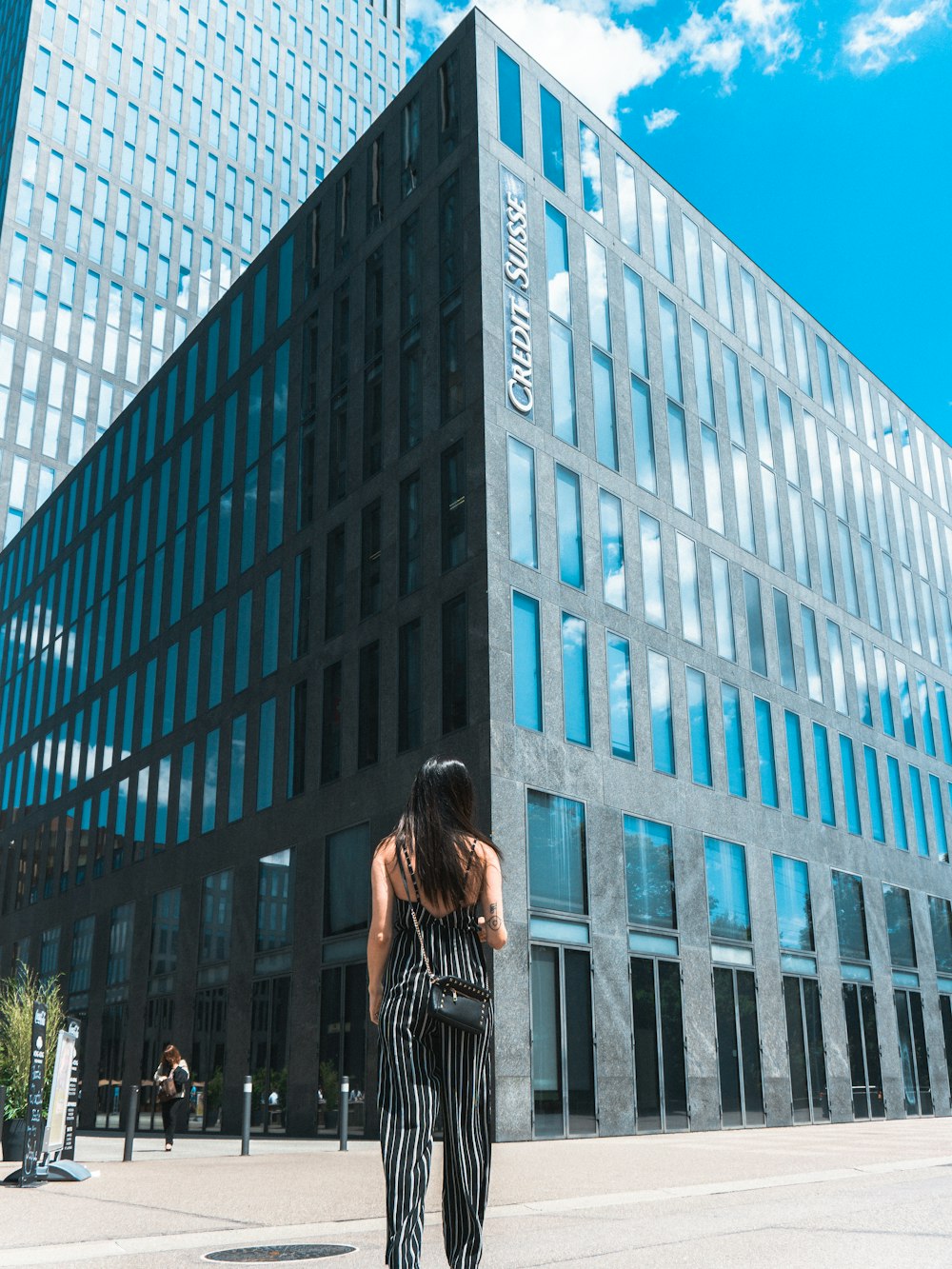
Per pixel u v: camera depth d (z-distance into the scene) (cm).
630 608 2531
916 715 3569
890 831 3241
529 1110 1917
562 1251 523
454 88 2639
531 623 2256
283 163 8469
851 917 2961
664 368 2892
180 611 3453
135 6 7862
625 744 2397
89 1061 3362
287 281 3244
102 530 4194
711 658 2747
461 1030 331
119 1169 1291
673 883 2412
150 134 7638
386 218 2812
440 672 2259
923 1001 3142
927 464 4134
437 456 2417
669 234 3067
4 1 8200
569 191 2728
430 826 349
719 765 2656
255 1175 1184
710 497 2922
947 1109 3089
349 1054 2269
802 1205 727
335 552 2733
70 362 6669
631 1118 2116
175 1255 561
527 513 2327
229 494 3309
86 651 4106
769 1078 2495
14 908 4219
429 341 2531
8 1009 1798
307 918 2498
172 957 3027
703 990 2395
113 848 3525
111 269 7081
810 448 3438
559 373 2527
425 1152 316
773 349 3394
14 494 6169
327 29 9331
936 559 3994
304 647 2772
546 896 2094
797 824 2862
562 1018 2042
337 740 2559
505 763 2092
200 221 7706
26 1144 1040
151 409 3969
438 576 2330
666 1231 600
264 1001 2586
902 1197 756
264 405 3216
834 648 3256
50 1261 543
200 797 3083
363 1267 499
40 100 7094
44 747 4294
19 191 6769
